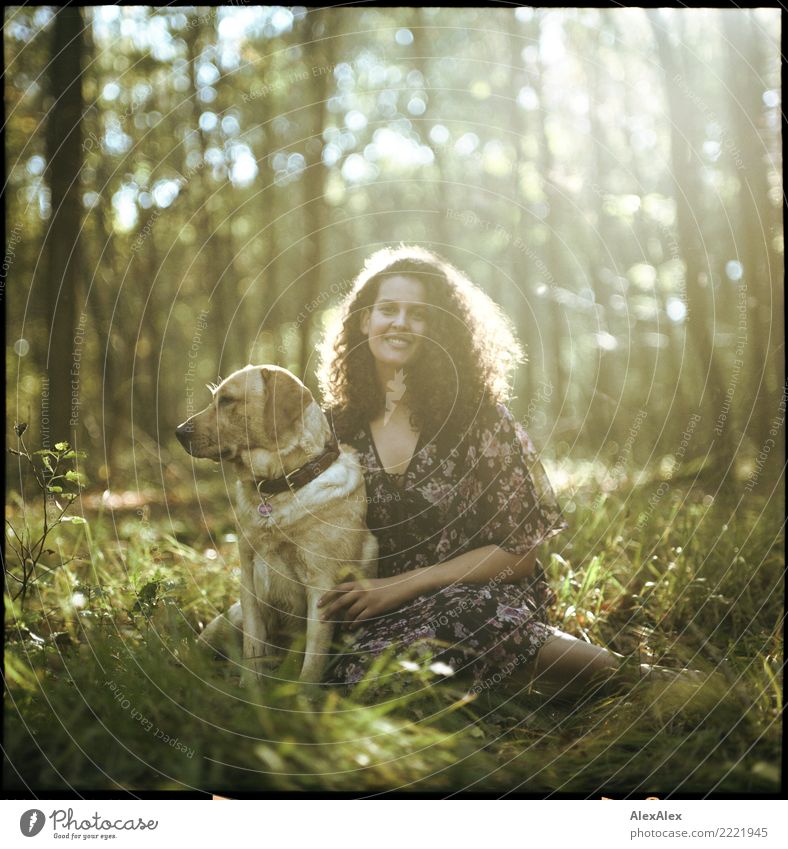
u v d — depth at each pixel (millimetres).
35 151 7246
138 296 9023
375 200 12227
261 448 2811
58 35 6691
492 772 2229
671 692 2570
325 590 2758
